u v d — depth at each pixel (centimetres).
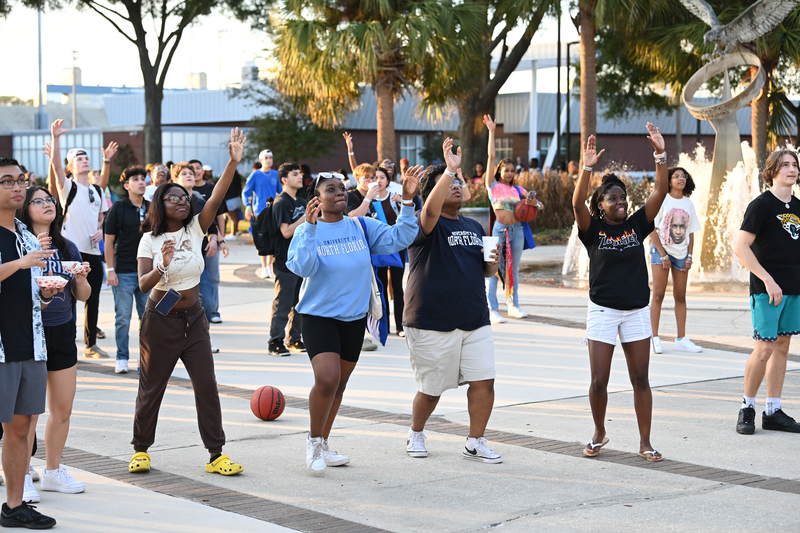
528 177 3203
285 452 735
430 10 2752
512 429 803
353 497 618
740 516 570
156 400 674
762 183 2103
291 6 2864
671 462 699
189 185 1237
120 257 1082
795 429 787
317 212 656
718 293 1711
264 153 1950
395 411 877
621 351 1180
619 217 708
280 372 1076
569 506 594
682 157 2209
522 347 1199
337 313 672
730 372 1045
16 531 546
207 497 616
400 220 694
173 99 6469
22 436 563
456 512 584
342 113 3225
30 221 620
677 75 3148
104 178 1197
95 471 681
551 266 2252
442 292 692
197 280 679
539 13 3058
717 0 3022
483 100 3706
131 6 3612
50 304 612
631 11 2772
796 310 783
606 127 6134
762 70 1967
